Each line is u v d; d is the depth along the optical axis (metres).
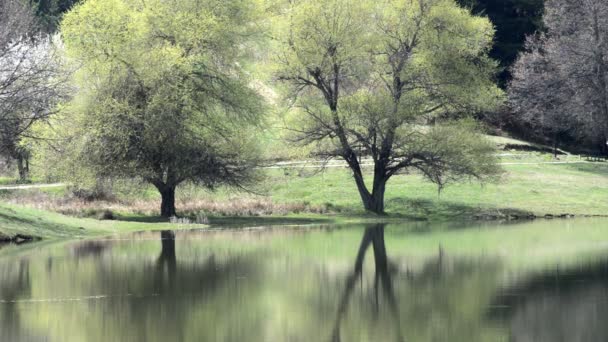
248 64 87.81
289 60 89.12
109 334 34.12
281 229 77.88
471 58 93.56
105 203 91.38
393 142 91.50
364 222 86.44
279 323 35.94
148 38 83.25
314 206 94.31
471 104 91.56
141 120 80.56
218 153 85.31
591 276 46.62
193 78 84.50
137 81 82.12
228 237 68.94
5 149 82.75
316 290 43.34
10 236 64.94
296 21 88.31
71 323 36.00
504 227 79.19
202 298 41.22
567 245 61.91
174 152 82.06
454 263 52.66
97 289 43.53
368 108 88.88
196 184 86.62
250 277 47.44
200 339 33.31
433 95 92.06
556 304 38.91
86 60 82.75
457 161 89.12
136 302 40.28
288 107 92.25
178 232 74.00
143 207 90.19
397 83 92.00
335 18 88.62
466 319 36.19
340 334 33.94
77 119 80.56
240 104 85.44
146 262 53.06
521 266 50.91
